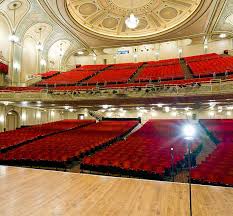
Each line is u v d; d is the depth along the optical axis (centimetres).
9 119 1328
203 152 736
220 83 916
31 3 1273
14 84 1338
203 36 1720
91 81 1446
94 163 561
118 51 2080
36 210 266
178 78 1299
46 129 1156
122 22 1750
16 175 417
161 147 666
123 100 1099
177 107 1370
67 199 301
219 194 327
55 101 1166
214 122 1134
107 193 325
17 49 1379
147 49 2017
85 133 1012
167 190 342
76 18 1568
